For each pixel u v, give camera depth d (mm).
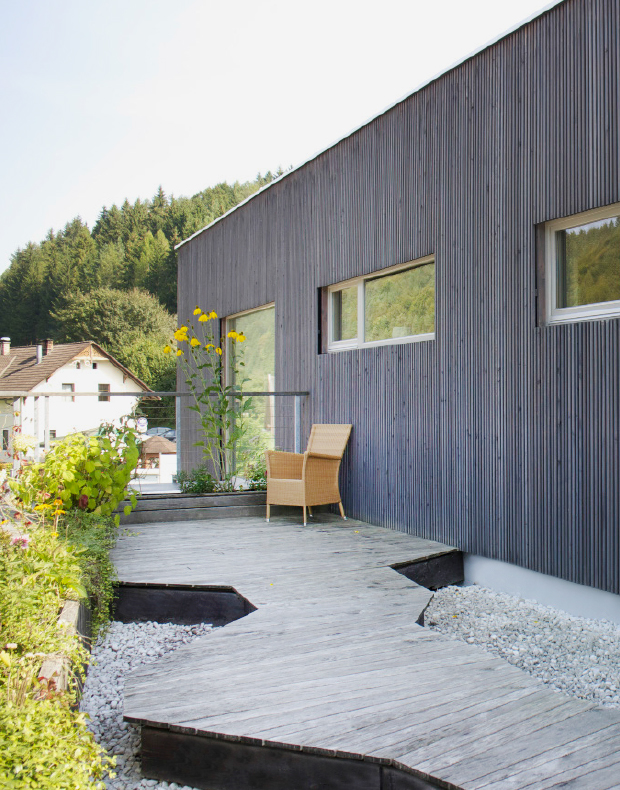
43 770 1500
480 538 4367
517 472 4051
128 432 5348
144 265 47094
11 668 1867
